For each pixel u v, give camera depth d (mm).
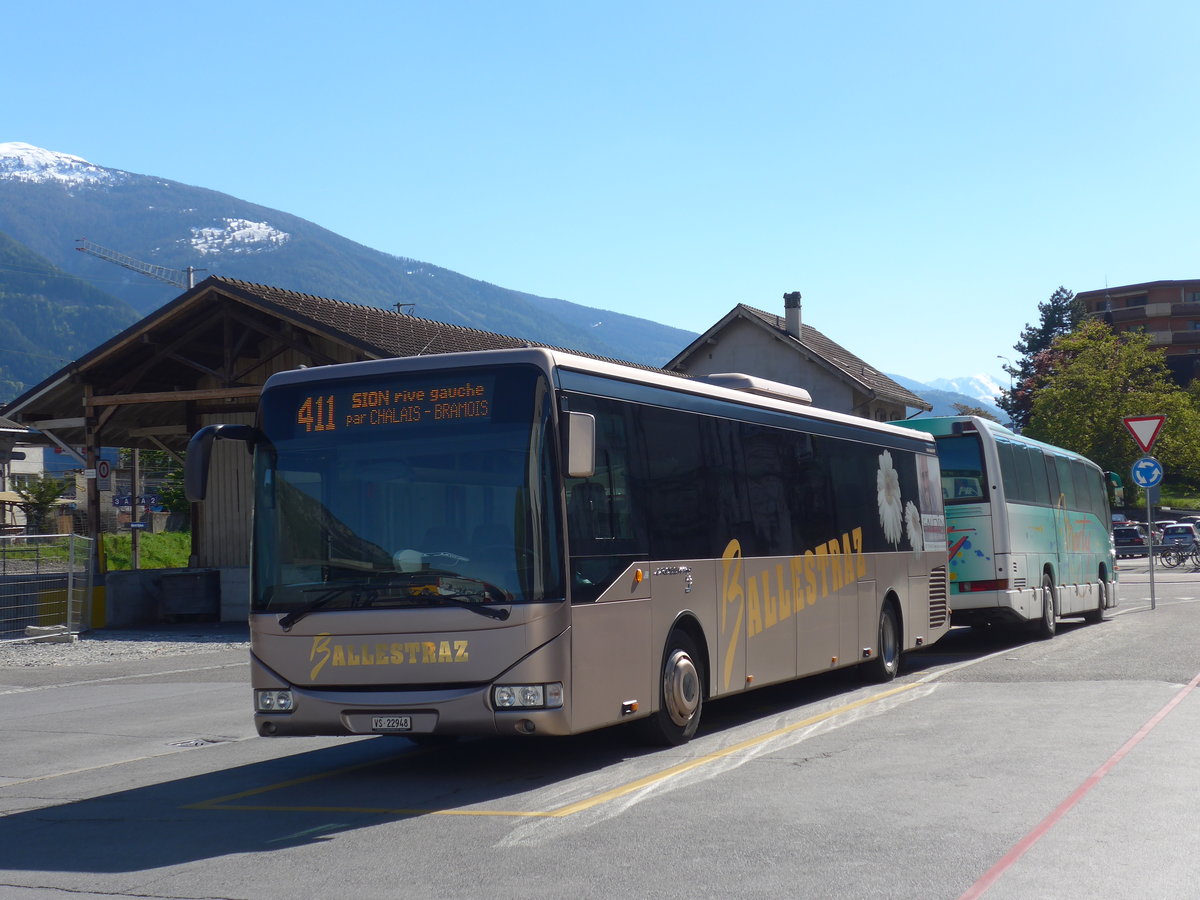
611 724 9375
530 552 8766
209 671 19281
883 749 9781
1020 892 5750
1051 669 15250
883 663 14945
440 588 8797
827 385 50969
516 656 8625
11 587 24406
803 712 12406
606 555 9422
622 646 9539
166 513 67188
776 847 6711
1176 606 27125
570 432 8820
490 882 6238
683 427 10906
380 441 9227
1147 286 120125
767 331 51688
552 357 9164
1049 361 94062
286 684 9125
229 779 9969
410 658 8773
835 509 13938
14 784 10180
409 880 6348
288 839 7492
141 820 8344
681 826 7297
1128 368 69688
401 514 9055
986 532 18688
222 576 29906
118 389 30281
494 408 9047
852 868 6234
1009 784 8227
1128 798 7730
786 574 12500
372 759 10711
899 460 16188
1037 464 20859
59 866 7039
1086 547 23656
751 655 11664
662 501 10367
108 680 18484
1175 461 67500
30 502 67188
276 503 9375
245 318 27984
